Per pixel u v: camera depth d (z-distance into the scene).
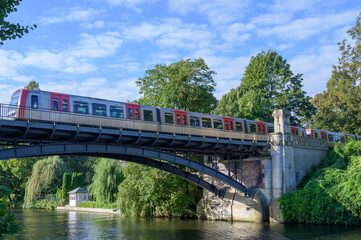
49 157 74.88
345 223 30.64
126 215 44.91
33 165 74.12
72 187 74.25
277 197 35.34
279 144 36.19
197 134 31.31
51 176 70.25
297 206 32.97
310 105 62.50
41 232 32.09
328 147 42.53
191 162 31.97
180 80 44.50
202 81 46.16
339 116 69.94
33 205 71.12
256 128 40.19
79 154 26.48
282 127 36.78
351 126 68.31
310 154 39.41
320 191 32.09
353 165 35.34
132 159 30.45
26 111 22.25
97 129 24.66
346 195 30.23
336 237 26.00
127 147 27.20
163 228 33.22
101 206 58.50
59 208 67.06
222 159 41.66
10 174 81.56
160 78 46.34
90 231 32.34
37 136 23.80
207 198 41.25
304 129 47.06
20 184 80.12
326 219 31.47
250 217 36.16
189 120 33.84
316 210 31.72
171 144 29.95
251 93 57.12
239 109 55.81
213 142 32.22
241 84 71.62
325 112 70.50
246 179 38.41
